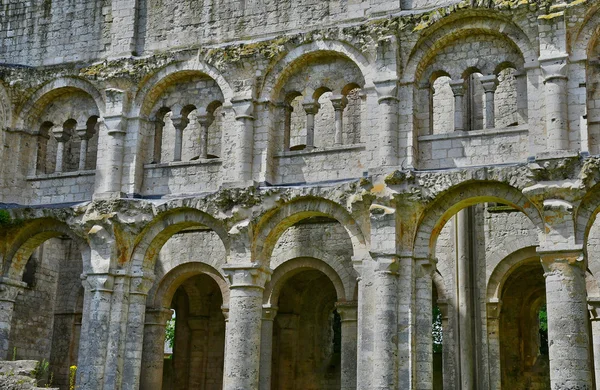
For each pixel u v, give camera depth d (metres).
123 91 39.81
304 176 36.62
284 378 48.72
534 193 31.55
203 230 46.91
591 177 31.11
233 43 38.66
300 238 44.38
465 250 40.72
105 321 37.66
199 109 39.28
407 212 33.66
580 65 32.59
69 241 50.22
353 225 34.75
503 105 42.75
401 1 36.41
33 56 42.94
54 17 42.97
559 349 30.23
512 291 48.28
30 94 42.12
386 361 32.44
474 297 40.47
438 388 48.66
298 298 49.97
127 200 38.41
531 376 47.44
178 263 46.94
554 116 32.09
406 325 32.88
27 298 47.34
